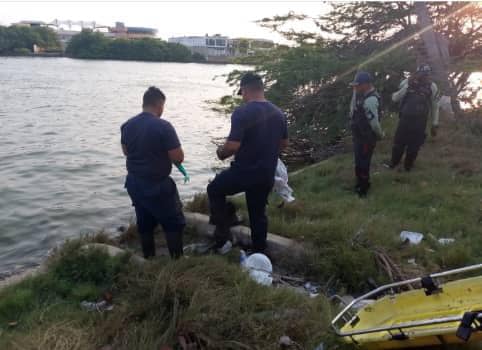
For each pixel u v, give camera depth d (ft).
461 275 14.02
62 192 30.32
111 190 31.22
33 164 37.47
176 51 296.51
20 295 13.26
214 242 17.19
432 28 36.42
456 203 19.90
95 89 110.73
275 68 36.04
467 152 28.17
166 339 10.41
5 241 22.08
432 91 24.04
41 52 314.55
